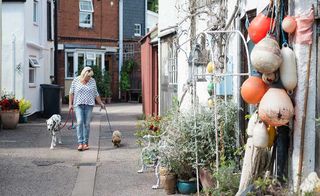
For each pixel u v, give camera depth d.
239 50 7.73
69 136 13.47
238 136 6.98
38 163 9.66
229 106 7.25
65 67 30.33
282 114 5.05
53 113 19.02
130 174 8.64
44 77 21.80
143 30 34.31
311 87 5.26
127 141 12.47
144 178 8.32
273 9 5.65
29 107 17.09
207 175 6.70
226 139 6.98
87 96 11.12
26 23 17.80
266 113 5.11
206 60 9.53
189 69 10.02
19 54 17.44
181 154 7.09
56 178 8.40
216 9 9.27
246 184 5.50
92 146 11.66
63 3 30.23
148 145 8.45
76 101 11.13
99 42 31.56
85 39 31.00
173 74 13.34
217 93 7.97
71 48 30.42
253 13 7.13
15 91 17.42
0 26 14.45
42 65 20.52
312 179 4.95
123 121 17.62
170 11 13.61
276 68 5.13
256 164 5.50
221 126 6.93
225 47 7.85
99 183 8.02
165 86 14.49
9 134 13.86
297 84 5.27
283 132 5.46
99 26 31.55
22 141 12.50
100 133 14.15
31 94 18.38
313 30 5.26
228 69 8.12
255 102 5.43
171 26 13.10
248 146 5.55
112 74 32.16
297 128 5.29
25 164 9.55
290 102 5.15
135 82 32.06
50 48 24.34
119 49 32.25
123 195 7.25
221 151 6.57
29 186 7.84
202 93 9.71
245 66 7.67
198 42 10.01
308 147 5.27
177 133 7.15
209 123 6.98
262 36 5.68
